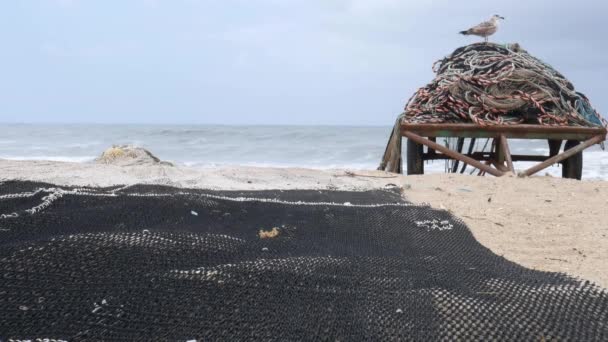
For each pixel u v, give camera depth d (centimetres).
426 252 273
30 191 368
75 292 177
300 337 163
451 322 175
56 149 2819
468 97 695
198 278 195
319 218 334
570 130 655
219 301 180
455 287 207
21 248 201
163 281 190
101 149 2817
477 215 409
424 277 220
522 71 695
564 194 491
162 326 164
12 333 153
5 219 271
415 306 186
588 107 695
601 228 370
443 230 325
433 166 1527
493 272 234
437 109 711
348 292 195
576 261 299
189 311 173
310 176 641
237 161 2281
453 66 774
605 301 195
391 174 667
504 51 789
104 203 320
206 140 3334
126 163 773
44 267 190
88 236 219
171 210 315
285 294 189
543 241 341
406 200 443
